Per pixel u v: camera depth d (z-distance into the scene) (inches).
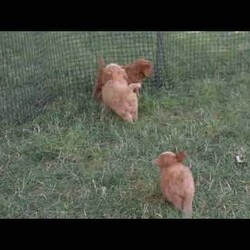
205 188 101.2
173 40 162.9
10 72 146.6
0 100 130.6
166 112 126.7
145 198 99.5
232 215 95.0
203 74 144.0
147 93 133.7
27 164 110.0
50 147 113.5
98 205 98.3
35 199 100.7
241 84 137.6
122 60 153.2
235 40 164.2
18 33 163.9
